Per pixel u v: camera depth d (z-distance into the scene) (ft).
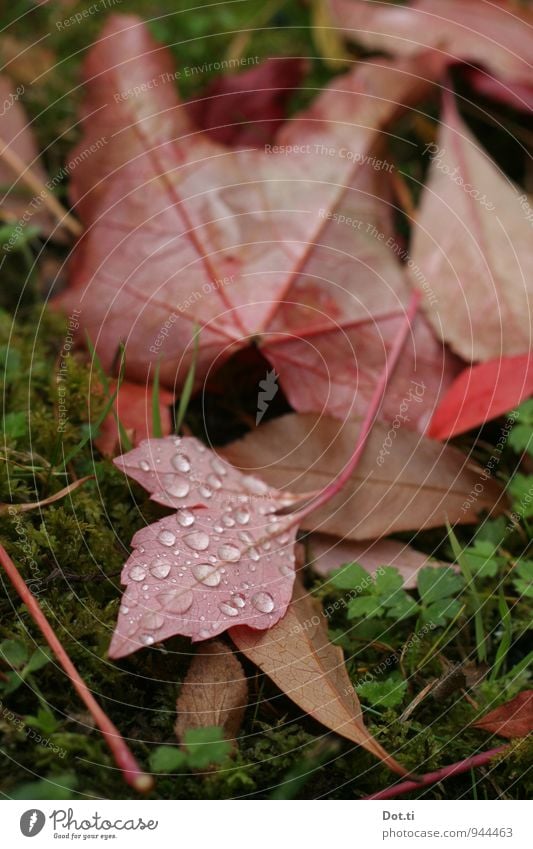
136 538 0.82
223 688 0.82
